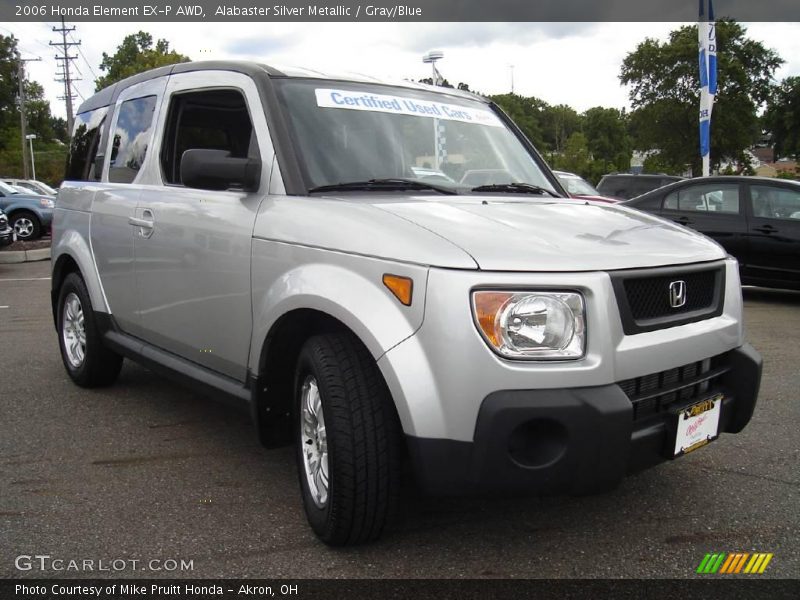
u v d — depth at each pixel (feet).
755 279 29.66
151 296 12.89
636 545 9.29
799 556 9.03
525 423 7.70
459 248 8.09
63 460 12.09
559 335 7.87
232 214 10.73
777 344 21.42
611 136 298.15
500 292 7.80
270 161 10.48
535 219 9.56
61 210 16.71
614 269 8.32
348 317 8.45
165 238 12.21
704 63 50.60
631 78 158.20
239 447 12.76
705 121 50.90
